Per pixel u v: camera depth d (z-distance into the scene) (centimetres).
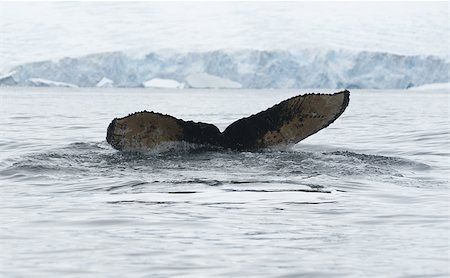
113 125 4362
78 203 3195
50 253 2261
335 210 3062
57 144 6259
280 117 4494
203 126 4481
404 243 2428
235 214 2945
